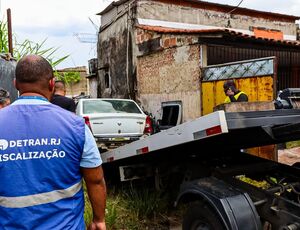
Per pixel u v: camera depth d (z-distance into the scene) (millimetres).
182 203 3330
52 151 1602
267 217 2891
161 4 14047
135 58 13219
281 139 3459
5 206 1560
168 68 11312
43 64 1747
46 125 1623
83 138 1680
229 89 6777
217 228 2777
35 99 1685
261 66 7883
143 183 4801
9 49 6145
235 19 16609
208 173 3586
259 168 3713
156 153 3871
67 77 7219
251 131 3111
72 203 1663
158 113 11906
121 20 14352
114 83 15273
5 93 3668
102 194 1806
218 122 2682
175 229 4051
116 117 7891
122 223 4105
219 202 2756
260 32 17469
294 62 13117
